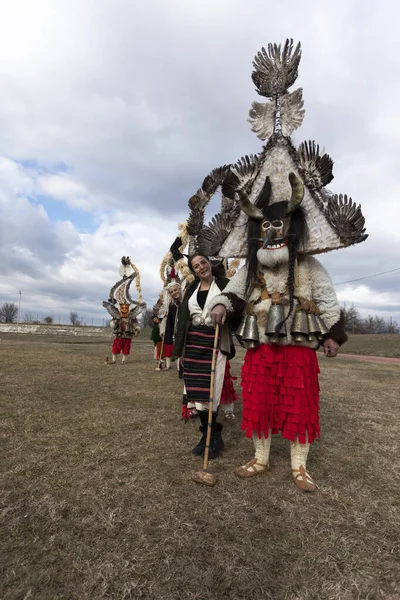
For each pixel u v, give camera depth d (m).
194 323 3.14
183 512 2.12
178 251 6.96
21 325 36.78
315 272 2.71
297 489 2.44
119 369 7.95
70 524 1.98
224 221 3.11
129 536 1.89
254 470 2.65
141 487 2.41
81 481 2.49
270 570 1.66
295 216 2.70
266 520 2.06
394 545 1.85
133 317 9.22
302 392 2.53
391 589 1.55
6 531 1.92
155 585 1.56
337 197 2.59
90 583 1.56
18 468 2.67
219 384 3.03
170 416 4.09
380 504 2.27
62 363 8.66
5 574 1.61
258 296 2.73
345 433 3.74
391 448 3.30
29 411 4.17
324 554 1.77
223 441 3.38
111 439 3.32
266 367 2.62
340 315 2.62
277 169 2.84
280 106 2.97
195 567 1.67
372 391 6.37
